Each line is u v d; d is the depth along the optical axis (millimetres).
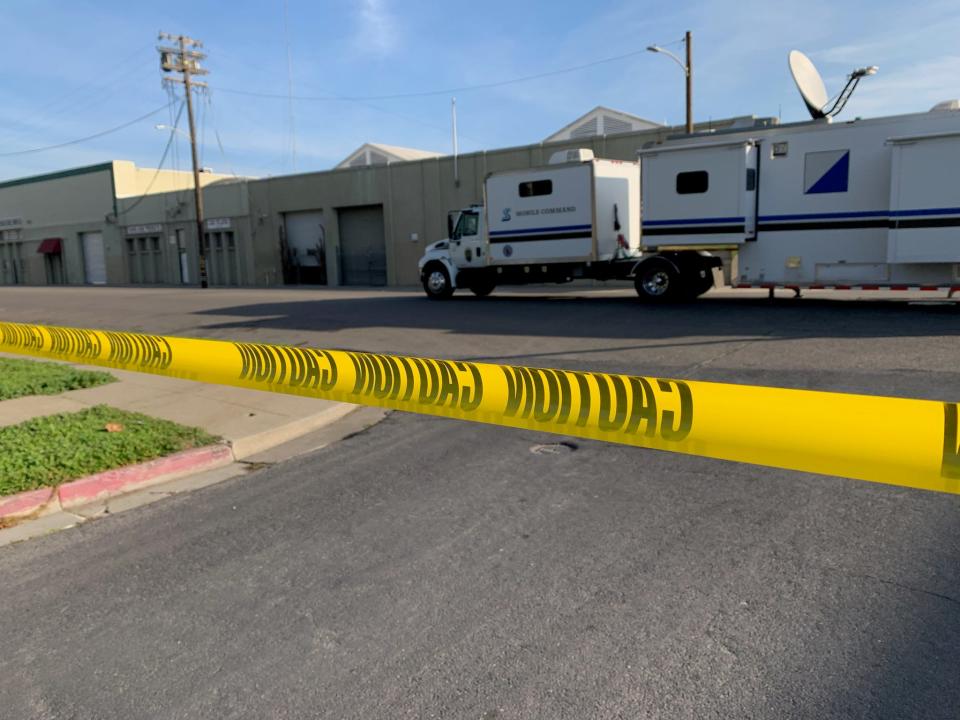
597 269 17234
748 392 2828
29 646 3189
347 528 4359
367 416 7355
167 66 37750
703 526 4105
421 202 31219
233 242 39875
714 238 14266
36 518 4840
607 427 3225
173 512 4844
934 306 13461
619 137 25719
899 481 2541
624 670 2795
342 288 30891
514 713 2576
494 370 3658
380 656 2977
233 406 7484
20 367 10000
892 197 12203
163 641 3182
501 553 3885
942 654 2799
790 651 2865
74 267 50375
